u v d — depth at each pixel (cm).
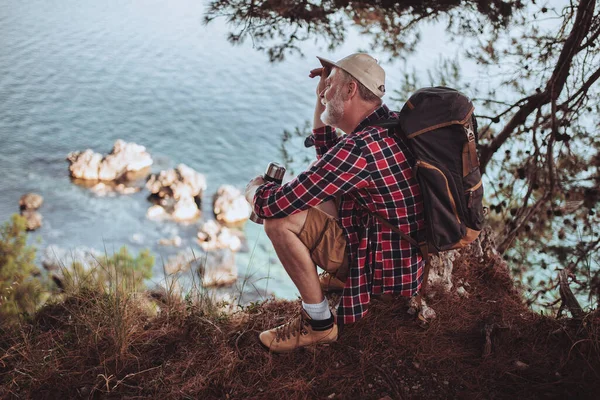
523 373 243
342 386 236
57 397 240
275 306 302
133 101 7088
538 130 654
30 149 5097
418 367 245
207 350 259
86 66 8381
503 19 573
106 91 7362
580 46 569
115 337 264
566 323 271
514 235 665
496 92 669
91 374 251
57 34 10069
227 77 8525
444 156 211
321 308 245
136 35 10750
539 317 285
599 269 582
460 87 669
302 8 573
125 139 5831
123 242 3291
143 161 4106
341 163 212
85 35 10281
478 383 237
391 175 217
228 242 3147
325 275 291
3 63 7988
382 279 235
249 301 312
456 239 220
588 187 644
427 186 213
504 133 663
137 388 241
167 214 3581
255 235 3384
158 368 250
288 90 8044
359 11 580
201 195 3809
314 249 234
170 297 297
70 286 323
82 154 4038
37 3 12294
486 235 339
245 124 6562
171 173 3784
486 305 295
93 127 6050
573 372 243
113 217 3550
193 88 7888
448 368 245
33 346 273
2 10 11300
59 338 280
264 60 9450
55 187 3909
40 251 2855
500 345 259
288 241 230
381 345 258
